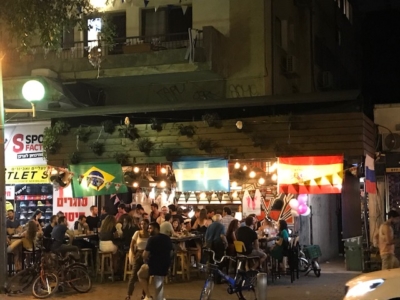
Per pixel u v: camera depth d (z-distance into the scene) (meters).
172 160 16.39
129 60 18.19
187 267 16.17
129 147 16.92
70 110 17.67
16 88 18.00
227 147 16.05
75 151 17.42
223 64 18.70
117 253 15.89
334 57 26.91
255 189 19.75
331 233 22.33
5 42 16.17
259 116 16.12
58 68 18.61
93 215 18.19
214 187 16.03
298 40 22.86
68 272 13.54
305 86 22.72
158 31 19.72
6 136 19.58
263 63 18.77
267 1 19.14
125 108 17.16
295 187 15.35
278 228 17.19
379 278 7.70
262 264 14.93
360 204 16.55
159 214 18.06
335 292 13.59
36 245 15.11
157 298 11.21
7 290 13.24
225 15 19.23
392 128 17.72
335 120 15.27
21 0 13.06
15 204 19.95
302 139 15.47
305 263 16.75
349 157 15.29
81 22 14.70
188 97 19.34
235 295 13.16
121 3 19.92
